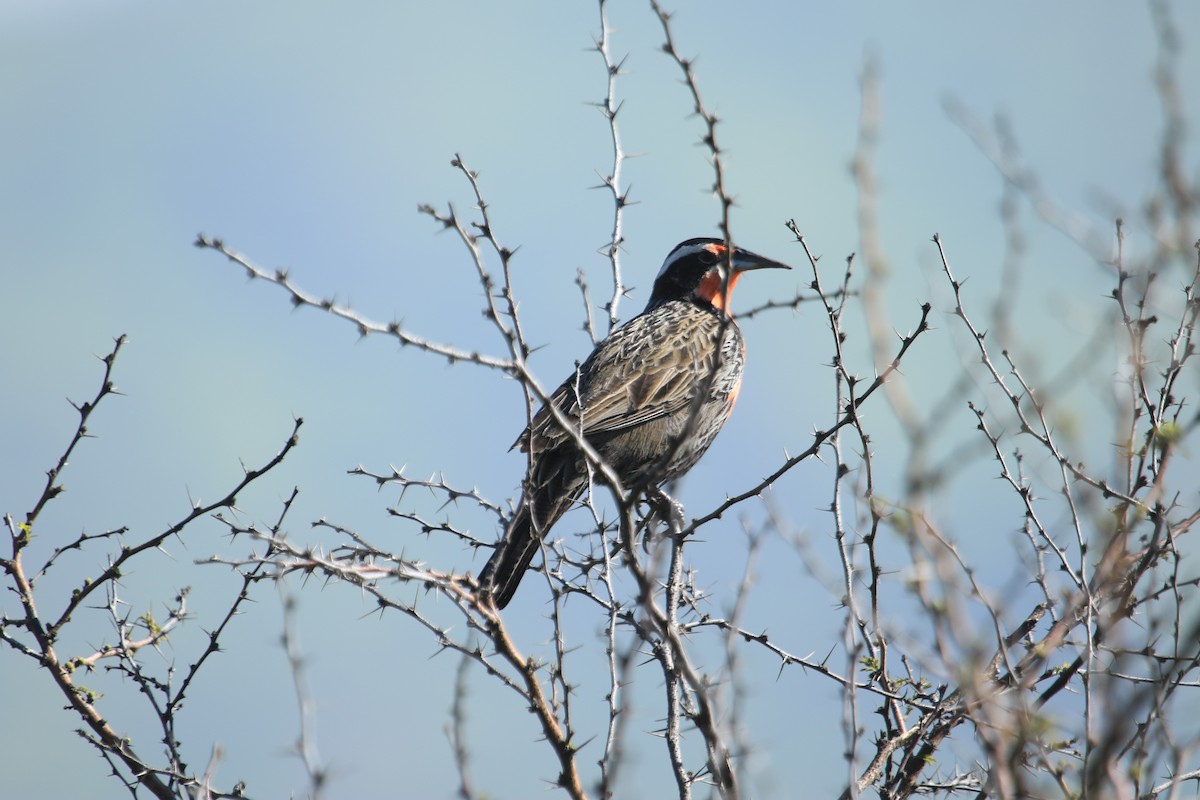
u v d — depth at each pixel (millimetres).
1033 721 7824
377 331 8383
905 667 10820
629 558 8812
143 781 10883
